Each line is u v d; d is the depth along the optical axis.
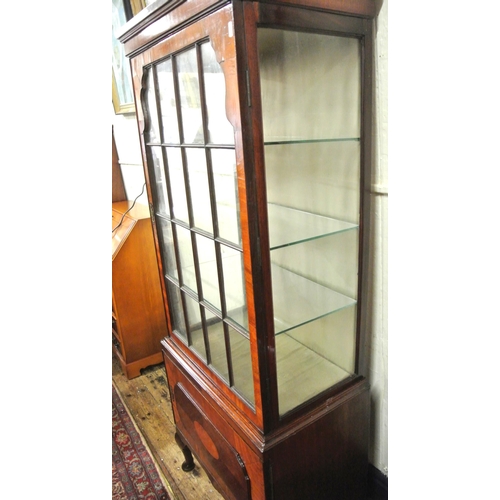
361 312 0.95
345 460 1.02
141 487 1.34
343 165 0.88
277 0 0.63
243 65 0.63
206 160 0.79
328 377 0.98
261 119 0.67
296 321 0.91
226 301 0.88
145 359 1.95
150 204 1.11
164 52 0.82
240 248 0.76
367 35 0.77
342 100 0.83
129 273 1.82
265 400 0.83
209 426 1.06
